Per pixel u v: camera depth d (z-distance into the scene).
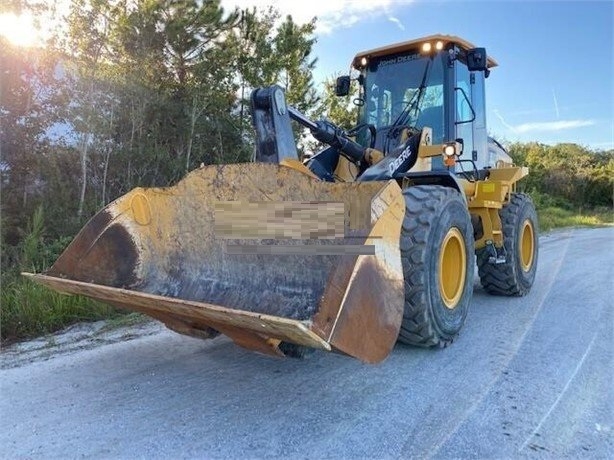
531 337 3.77
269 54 9.76
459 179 4.01
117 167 7.87
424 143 3.88
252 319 2.02
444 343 3.41
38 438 2.30
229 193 2.88
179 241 3.13
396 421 2.44
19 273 5.00
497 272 5.06
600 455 2.15
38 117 7.13
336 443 2.24
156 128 8.45
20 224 6.33
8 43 6.73
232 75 9.56
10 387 2.87
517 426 2.39
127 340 3.74
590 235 12.91
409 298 3.16
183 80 9.22
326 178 3.99
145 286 3.17
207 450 2.19
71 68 7.48
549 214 18.39
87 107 7.24
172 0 8.55
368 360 2.19
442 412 2.53
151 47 8.62
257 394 2.76
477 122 4.97
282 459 2.11
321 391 2.80
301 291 2.64
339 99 10.92
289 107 3.63
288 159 3.19
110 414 2.53
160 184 8.32
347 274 2.14
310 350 2.93
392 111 4.62
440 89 4.41
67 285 2.84
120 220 3.25
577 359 3.29
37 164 6.89
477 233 4.89
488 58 5.09
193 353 3.44
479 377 2.98
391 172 3.46
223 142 9.70
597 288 5.65
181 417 2.50
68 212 6.76
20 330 3.92
